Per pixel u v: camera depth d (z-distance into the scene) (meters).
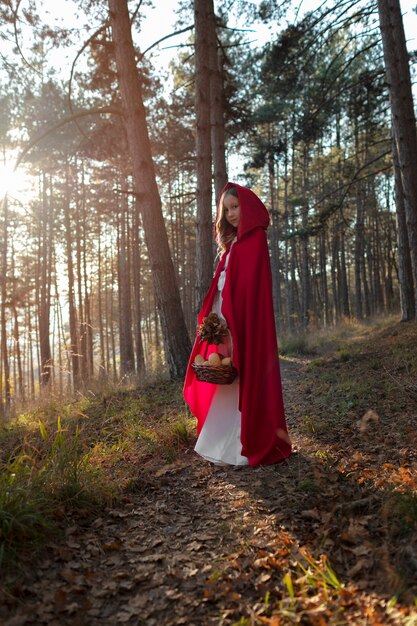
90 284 39.31
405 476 3.38
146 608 2.39
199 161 10.24
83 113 9.00
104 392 8.99
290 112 23.97
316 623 2.13
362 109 16.41
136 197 8.93
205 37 10.12
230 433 4.32
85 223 27.73
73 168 19.48
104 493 3.58
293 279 33.75
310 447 4.54
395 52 10.47
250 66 17.41
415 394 5.95
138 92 8.88
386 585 2.31
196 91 10.22
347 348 11.48
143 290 43.50
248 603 2.37
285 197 30.94
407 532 2.67
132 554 2.90
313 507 3.29
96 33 9.51
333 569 2.54
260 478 3.92
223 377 4.13
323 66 19.52
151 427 5.61
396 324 14.78
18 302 22.72
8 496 2.99
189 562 2.78
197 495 3.73
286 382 8.42
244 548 2.87
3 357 22.22
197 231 10.33
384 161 25.03
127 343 23.09
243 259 4.26
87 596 2.50
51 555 2.84
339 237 31.31
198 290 10.27
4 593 2.45
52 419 7.30
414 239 10.45
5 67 10.99
